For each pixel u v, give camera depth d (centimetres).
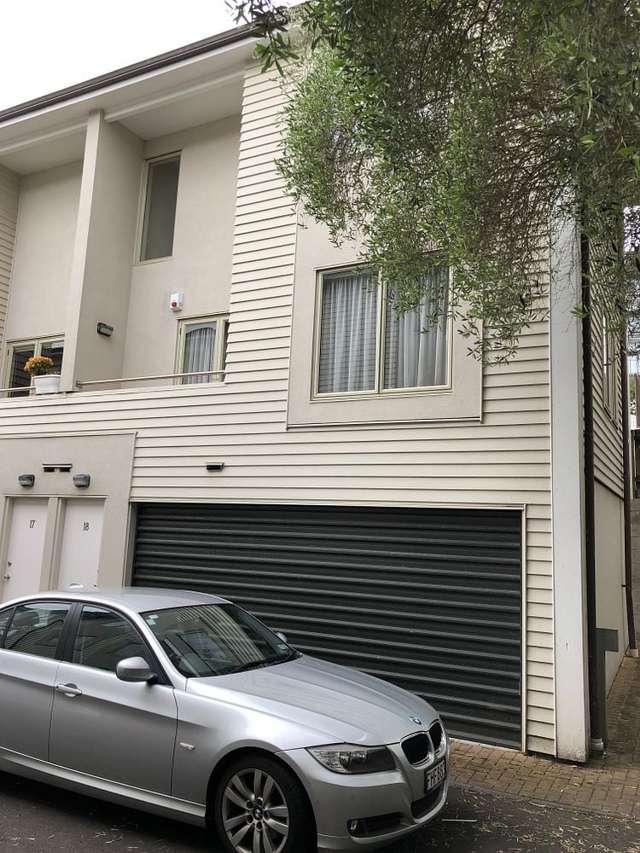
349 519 806
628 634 1143
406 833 419
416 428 771
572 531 670
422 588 746
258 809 416
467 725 697
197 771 431
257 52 490
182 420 949
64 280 1284
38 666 514
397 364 812
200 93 1077
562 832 487
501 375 730
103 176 1154
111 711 469
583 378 716
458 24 526
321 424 836
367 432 803
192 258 1138
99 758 468
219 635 530
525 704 667
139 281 1182
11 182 1358
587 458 705
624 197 506
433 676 724
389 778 410
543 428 702
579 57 413
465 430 743
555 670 657
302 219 899
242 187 963
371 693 486
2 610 570
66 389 1078
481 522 728
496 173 559
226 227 1116
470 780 588
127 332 1177
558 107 527
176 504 943
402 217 660
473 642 708
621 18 410
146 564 959
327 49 703
